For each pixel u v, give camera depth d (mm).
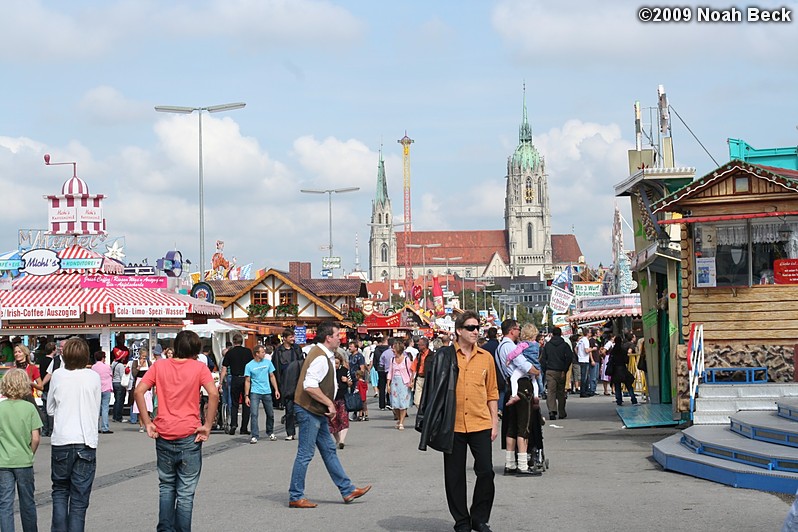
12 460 9883
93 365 25688
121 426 28297
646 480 13859
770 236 19953
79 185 49719
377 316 81875
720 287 20172
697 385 18984
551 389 26281
